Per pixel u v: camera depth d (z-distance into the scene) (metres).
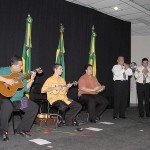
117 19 7.73
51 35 5.88
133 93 9.47
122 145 3.14
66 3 6.20
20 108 3.44
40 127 4.20
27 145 2.99
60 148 2.91
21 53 5.28
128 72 5.50
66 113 4.45
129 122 4.97
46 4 5.77
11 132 3.71
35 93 4.98
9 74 3.46
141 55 9.59
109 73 7.49
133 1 6.11
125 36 8.02
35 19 5.56
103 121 5.02
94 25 6.96
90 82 5.11
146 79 5.83
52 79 4.34
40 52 5.67
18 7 5.24
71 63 6.34
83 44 6.65
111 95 7.54
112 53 7.58
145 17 7.53
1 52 4.98
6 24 5.06
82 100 4.95
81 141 3.29
